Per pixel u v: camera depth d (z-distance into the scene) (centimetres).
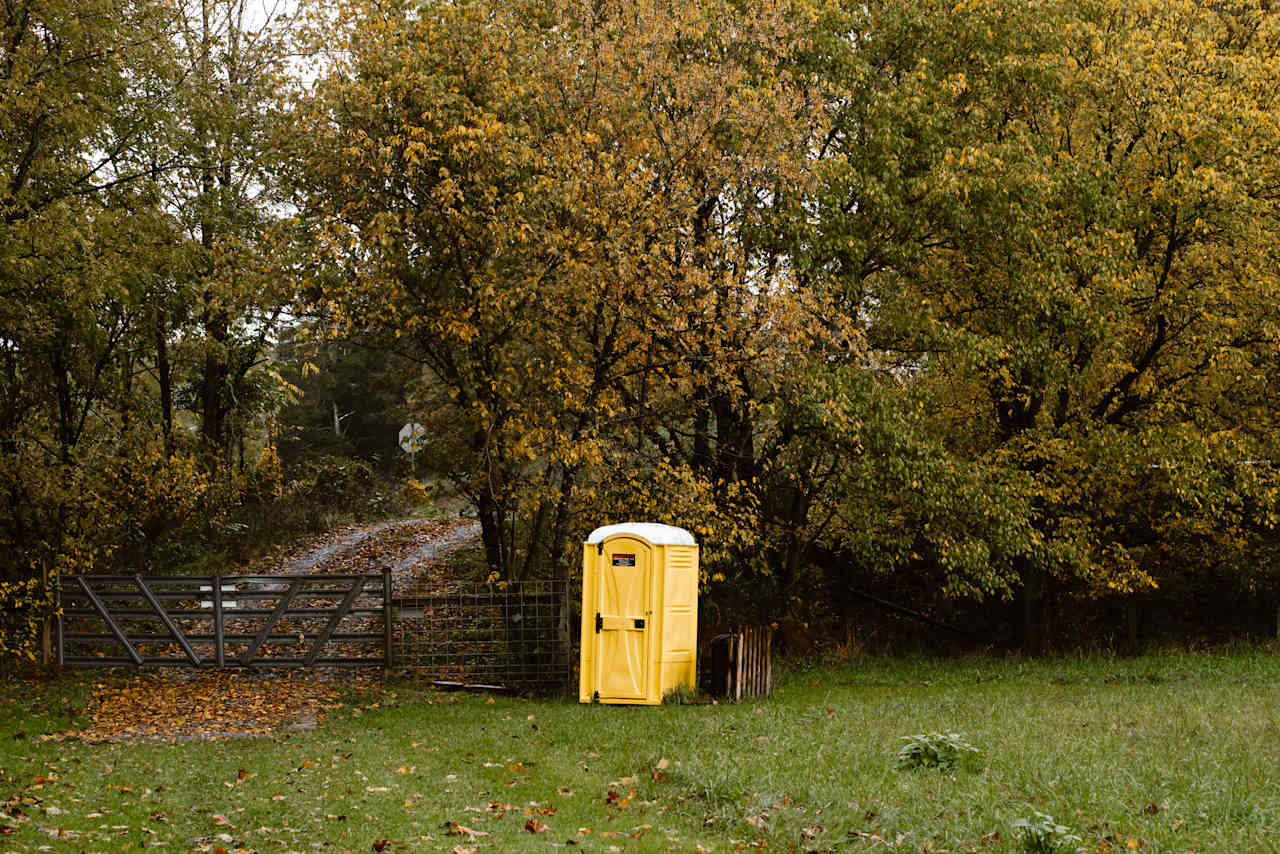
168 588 1859
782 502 2333
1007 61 2002
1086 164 2064
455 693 1716
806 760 1002
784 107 1734
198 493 2248
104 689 1677
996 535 2028
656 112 1766
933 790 861
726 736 1180
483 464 1766
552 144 1669
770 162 1744
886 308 2052
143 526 2481
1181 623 2784
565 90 1719
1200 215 2142
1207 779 843
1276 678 1791
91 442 2141
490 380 1644
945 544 2033
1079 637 2705
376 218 1535
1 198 1700
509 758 1124
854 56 1981
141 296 2136
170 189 2233
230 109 2270
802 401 1803
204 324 2411
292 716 1490
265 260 1723
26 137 1842
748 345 1723
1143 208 2186
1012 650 2530
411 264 1727
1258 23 2273
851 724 1247
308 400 4991
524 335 1670
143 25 2000
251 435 2898
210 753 1179
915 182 1945
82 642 1864
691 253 1688
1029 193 1962
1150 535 2594
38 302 1855
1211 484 2186
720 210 1956
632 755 1112
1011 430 2353
